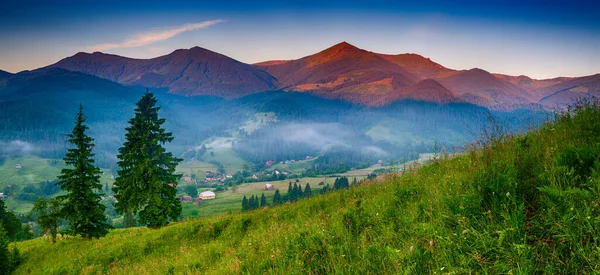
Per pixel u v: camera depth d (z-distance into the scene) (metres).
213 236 15.53
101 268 16.97
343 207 9.57
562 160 4.83
